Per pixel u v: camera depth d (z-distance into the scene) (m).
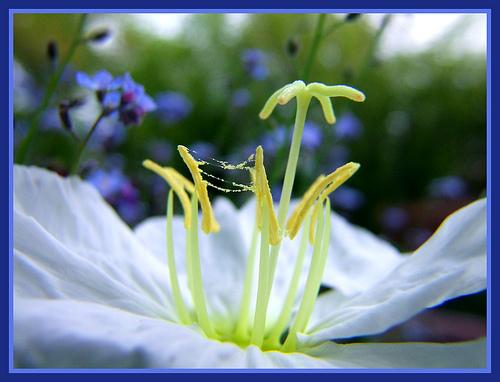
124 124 0.09
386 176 0.21
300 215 0.07
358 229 0.11
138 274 0.08
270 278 0.07
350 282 0.09
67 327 0.06
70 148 0.15
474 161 0.24
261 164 0.07
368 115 0.22
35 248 0.07
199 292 0.07
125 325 0.06
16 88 0.15
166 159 0.16
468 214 0.08
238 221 0.10
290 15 0.23
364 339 0.13
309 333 0.08
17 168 0.08
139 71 0.22
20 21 0.22
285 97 0.07
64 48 0.22
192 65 0.23
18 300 0.06
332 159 0.16
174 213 0.14
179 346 0.06
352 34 0.23
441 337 0.15
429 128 0.24
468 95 0.25
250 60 0.14
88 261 0.07
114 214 0.09
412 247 0.18
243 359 0.06
